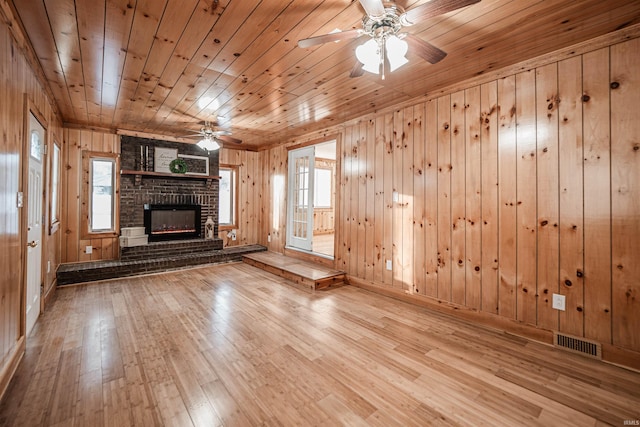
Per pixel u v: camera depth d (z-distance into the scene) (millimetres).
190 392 1903
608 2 1860
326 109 3986
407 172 3660
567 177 2461
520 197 2725
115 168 5051
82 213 4762
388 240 3898
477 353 2439
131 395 1864
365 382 2035
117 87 3215
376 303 3629
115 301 3564
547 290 2578
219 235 6305
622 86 2205
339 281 4438
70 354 2340
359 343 2598
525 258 2701
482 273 2988
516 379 2082
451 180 3221
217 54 2508
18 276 2209
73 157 4680
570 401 1854
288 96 3490
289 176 5949
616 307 2246
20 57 2184
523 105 2688
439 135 3320
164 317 3111
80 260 4754
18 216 2217
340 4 1870
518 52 2504
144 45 2363
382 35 1840
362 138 4266
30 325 2699
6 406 1734
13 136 2057
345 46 2365
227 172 6590
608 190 2273
